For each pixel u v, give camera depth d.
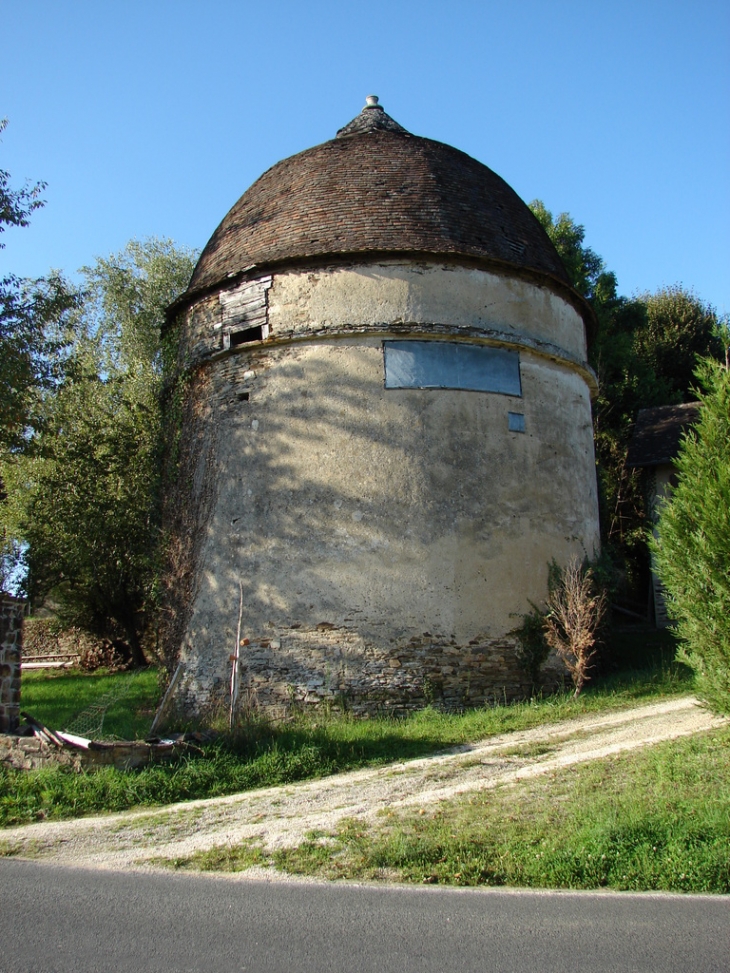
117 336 30.00
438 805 8.21
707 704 9.96
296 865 6.71
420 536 13.83
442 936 5.09
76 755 9.53
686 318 36.78
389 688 13.21
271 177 17.27
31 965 4.60
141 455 21.28
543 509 14.98
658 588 21.36
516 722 11.93
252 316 15.17
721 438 9.84
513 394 15.08
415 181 15.87
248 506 14.46
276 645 13.64
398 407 14.23
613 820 6.95
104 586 21.38
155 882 6.31
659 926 5.25
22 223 17.97
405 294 14.58
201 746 10.39
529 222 17.05
